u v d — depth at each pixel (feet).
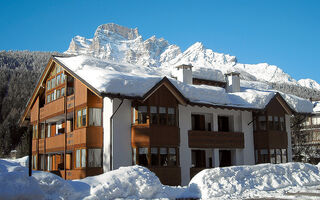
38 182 40.50
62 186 42.06
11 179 36.37
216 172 57.93
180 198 52.06
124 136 79.25
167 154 82.38
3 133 263.29
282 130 105.70
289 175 67.36
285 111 108.99
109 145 77.66
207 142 93.09
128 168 51.52
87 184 45.70
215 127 96.48
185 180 87.20
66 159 94.84
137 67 104.83
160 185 51.88
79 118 84.23
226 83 115.44
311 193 54.90
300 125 156.25
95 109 82.07
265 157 101.14
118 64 98.84
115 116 78.64
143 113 80.74
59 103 94.17
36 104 110.83
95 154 80.02
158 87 80.59
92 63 91.25
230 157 101.45
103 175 49.19
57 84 97.96
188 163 88.69
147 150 79.77
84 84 79.15
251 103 100.17
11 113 304.09
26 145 186.60
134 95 76.13
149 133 79.71
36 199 37.14
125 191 47.03
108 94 72.64
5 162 47.85
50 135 110.52
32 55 593.42
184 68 104.78
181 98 85.20
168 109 83.87
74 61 91.81
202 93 91.56
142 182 49.32
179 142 84.33
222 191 54.80
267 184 61.93
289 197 50.24
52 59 97.76
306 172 71.56
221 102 94.32
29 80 367.66
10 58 547.08
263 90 118.83
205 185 55.01
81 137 81.30
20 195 35.83
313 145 169.37
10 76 375.25
